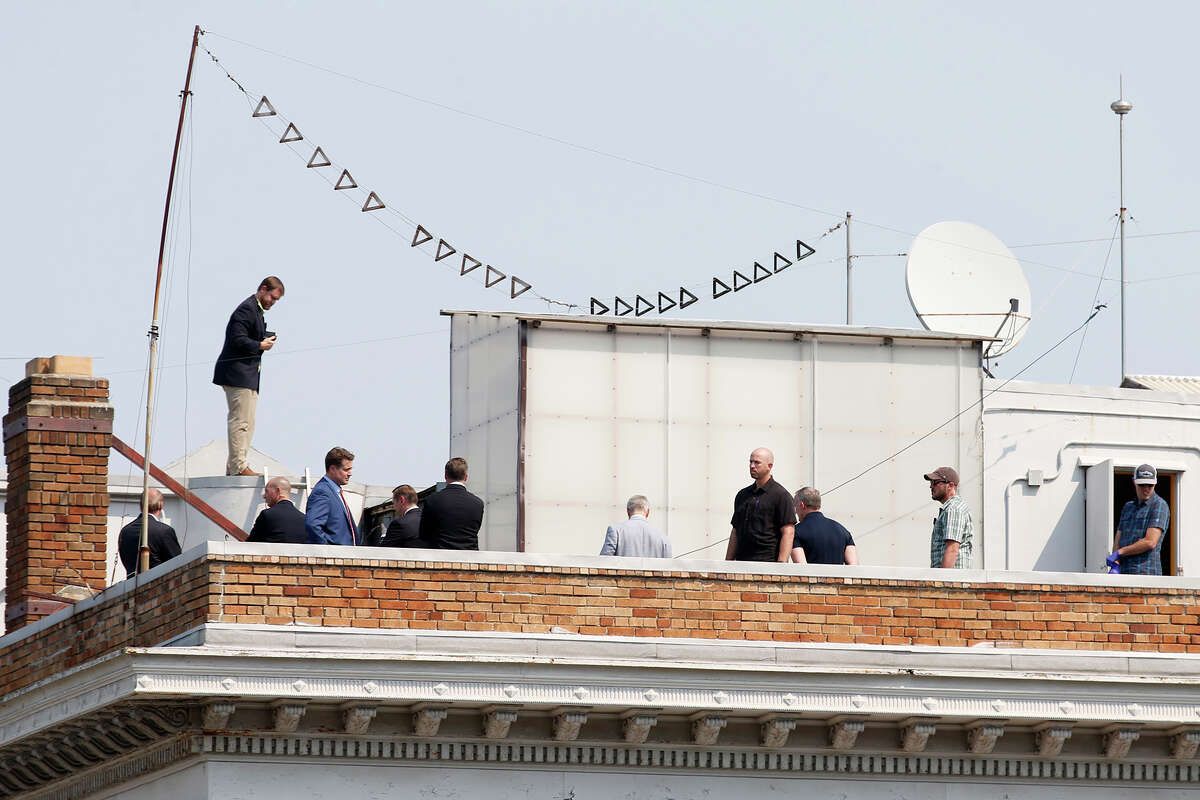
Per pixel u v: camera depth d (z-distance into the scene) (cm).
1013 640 6056
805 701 5744
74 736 6003
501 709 5619
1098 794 6119
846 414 7394
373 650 5566
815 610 5938
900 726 5925
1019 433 7769
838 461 7362
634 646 5725
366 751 5669
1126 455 7844
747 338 7369
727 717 5778
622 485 7219
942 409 7456
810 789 5925
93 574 7050
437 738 5697
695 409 7300
